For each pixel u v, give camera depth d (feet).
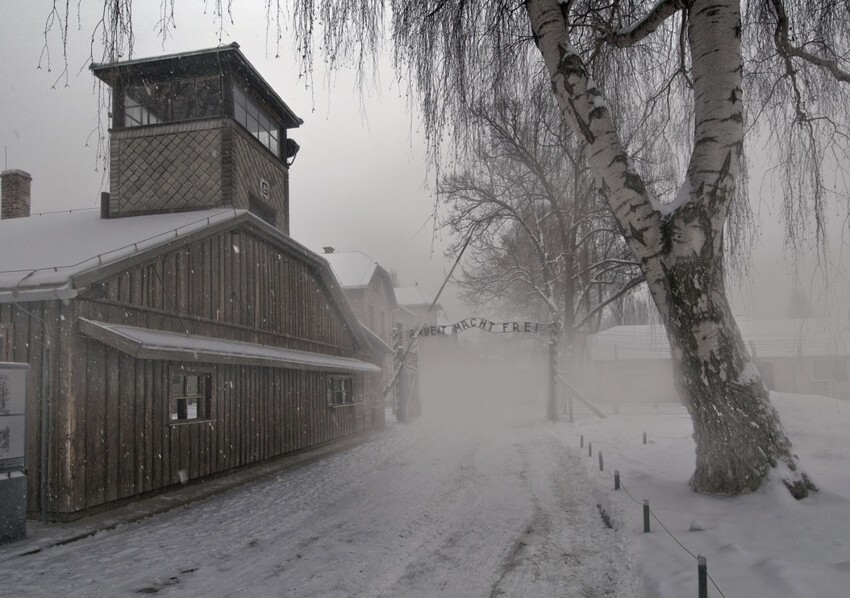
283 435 49.14
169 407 34.40
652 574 17.81
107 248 33.60
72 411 27.81
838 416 39.19
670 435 51.96
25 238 40.96
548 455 46.88
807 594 14.47
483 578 19.39
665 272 25.64
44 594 18.80
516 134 37.24
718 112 25.02
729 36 25.11
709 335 25.07
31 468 28.09
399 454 51.39
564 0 26.30
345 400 65.10
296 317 54.29
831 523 20.42
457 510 29.17
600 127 25.80
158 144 49.19
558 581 18.84
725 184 24.93
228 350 37.42
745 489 24.54
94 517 28.40
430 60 27.22
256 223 44.86
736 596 15.20
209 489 35.35
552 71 26.37
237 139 49.60
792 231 29.94
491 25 28.17
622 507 26.08
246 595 18.40
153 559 22.26
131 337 28.73
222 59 48.60
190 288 37.70
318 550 23.08
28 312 28.58
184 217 42.80
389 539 24.29
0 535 24.03
